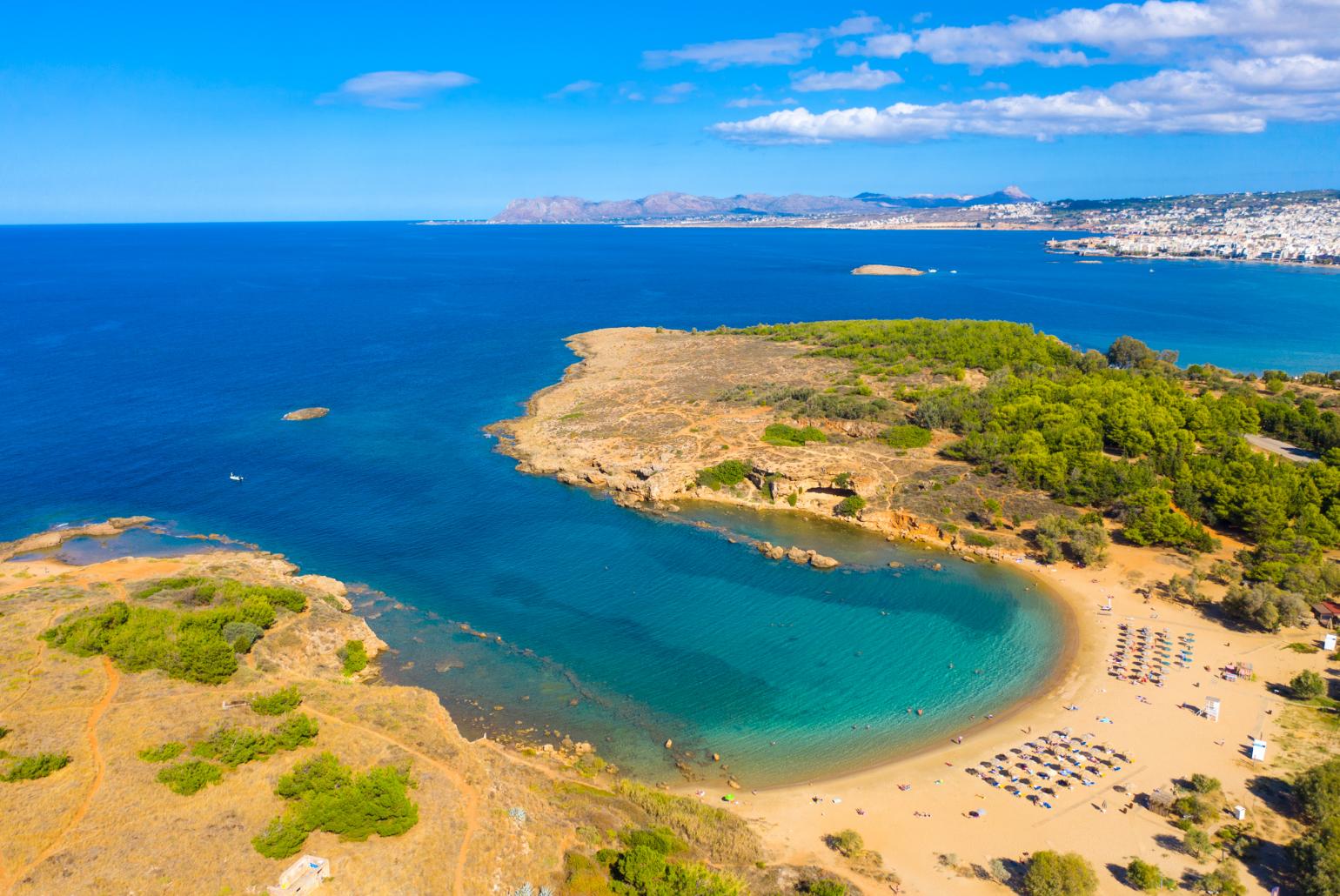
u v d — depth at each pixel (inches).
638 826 2222.0
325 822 1940.2
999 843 2257.6
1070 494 4480.8
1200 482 4387.3
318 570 4005.9
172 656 2637.8
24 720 2282.2
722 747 2731.3
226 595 3294.8
